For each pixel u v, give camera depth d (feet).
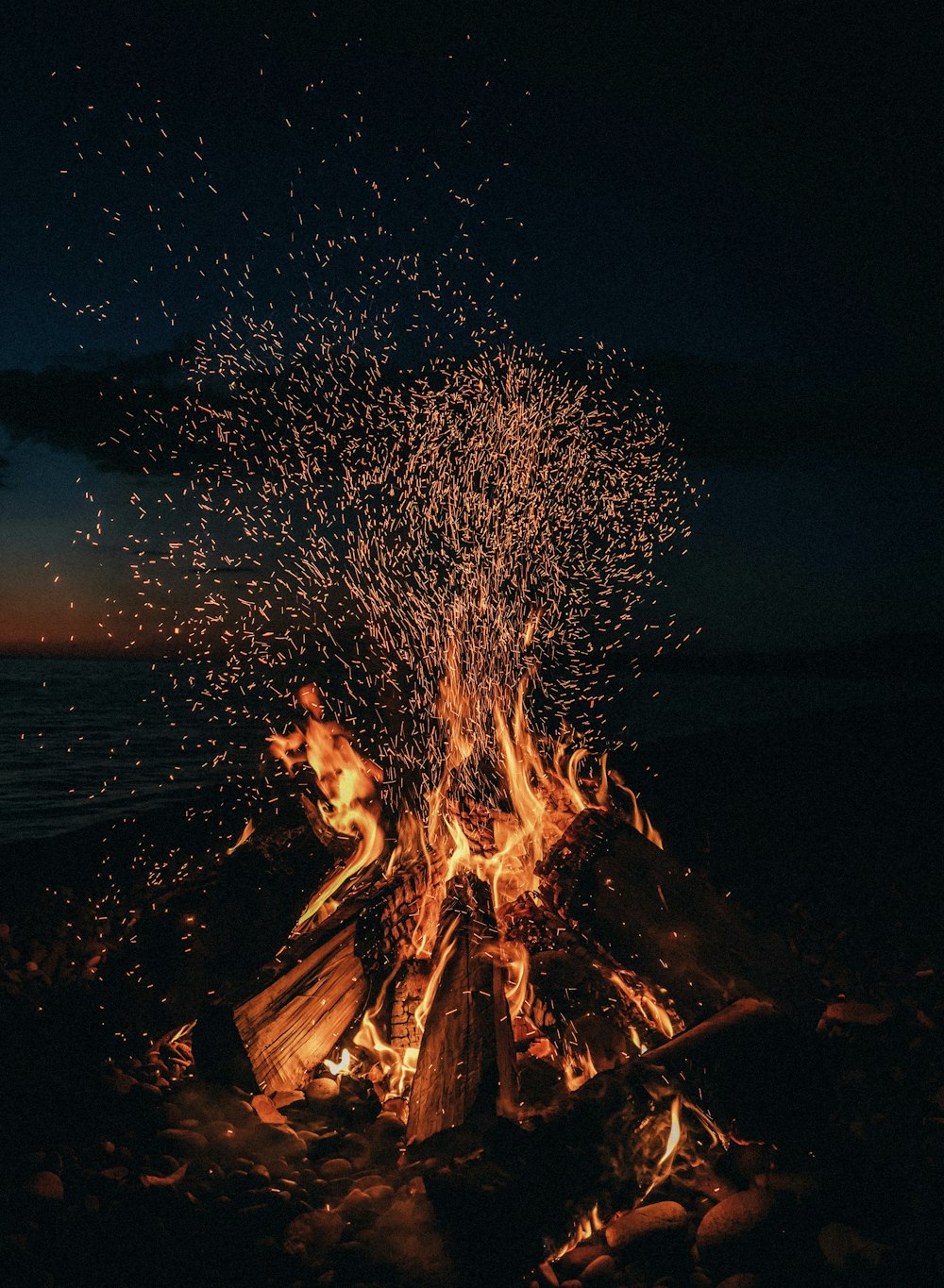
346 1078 11.43
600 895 11.34
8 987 13.79
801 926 16.93
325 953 11.38
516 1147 7.91
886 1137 9.33
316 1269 7.61
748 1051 9.24
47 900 19.35
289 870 12.84
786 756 43.32
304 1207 8.52
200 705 98.12
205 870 13.08
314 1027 11.12
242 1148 9.57
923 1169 8.73
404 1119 10.30
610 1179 8.21
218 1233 8.10
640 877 11.34
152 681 160.76
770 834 25.20
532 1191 7.63
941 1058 11.04
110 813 34.94
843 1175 8.73
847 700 116.26
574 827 11.92
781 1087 9.20
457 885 12.98
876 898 18.52
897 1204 8.36
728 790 33.12
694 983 10.65
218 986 11.78
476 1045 9.51
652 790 32.60
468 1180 7.50
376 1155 9.62
